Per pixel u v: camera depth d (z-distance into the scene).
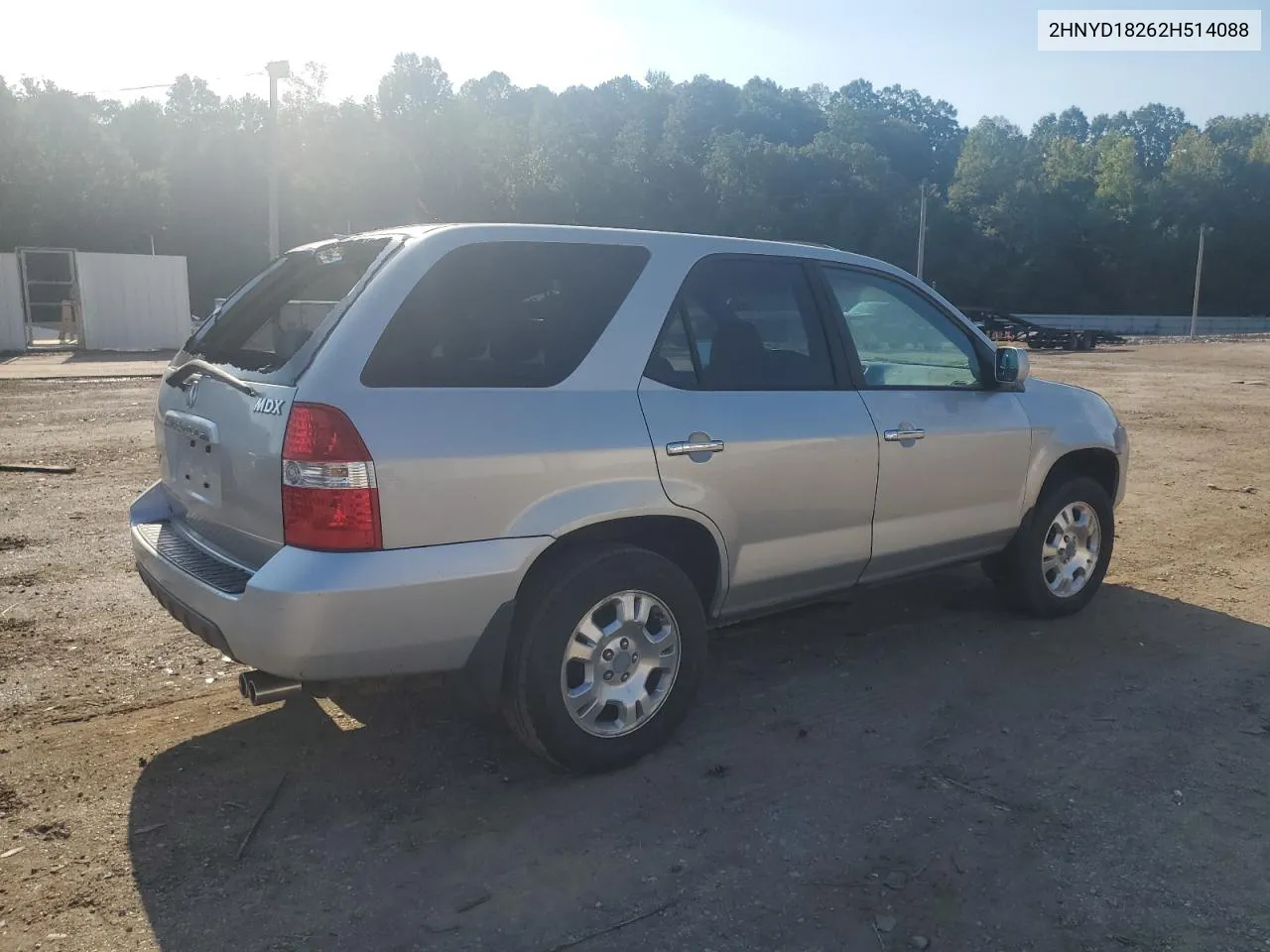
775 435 4.09
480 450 3.36
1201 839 3.37
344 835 3.37
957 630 5.41
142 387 17.55
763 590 4.25
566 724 3.62
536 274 3.68
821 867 3.21
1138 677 4.76
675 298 3.97
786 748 4.02
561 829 3.42
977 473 4.93
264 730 4.13
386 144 77.19
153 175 69.88
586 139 86.19
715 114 108.56
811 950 2.81
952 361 5.02
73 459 10.02
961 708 4.41
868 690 4.60
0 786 3.63
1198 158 92.94
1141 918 2.96
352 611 3.16
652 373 3.84
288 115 74.56
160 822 3.43
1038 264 89.88
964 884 3.12
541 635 3.53
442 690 4.52
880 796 3.64
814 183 82.69
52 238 63.66
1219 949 2.82
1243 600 5.98
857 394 4.48
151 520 4.16
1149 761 3.92
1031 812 3.54
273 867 3.19
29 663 4.75
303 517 3.18
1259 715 4.35
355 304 3.35
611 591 3.65
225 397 3.59
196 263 72.44
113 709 4.30
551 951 2.80
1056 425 5.33
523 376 3.55
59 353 25.28
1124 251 91.38
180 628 5.25
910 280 4.89
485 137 82.88
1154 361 31.83
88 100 77.88
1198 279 66.75
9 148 61.84
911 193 85.00
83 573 6.15
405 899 3.03
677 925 2.92
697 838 3.37
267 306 4.03
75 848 3.27
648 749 3.87
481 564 3.36
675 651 3.88
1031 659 4.98
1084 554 5.63
